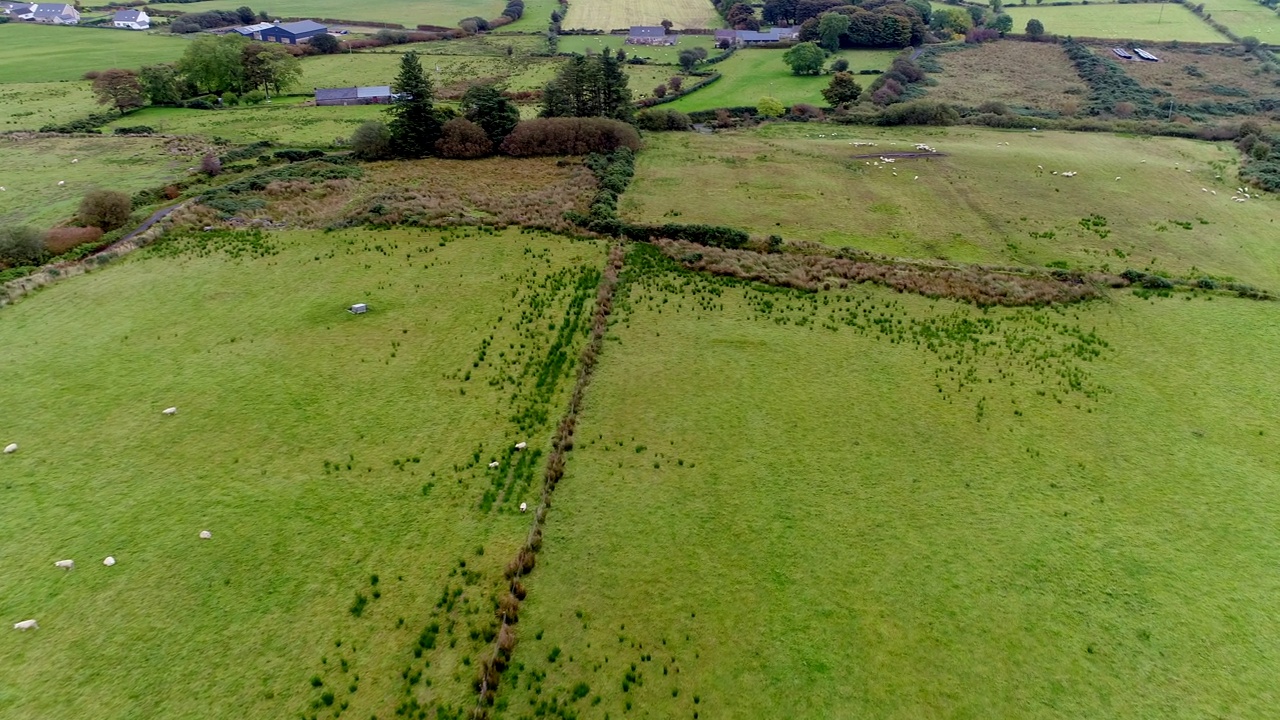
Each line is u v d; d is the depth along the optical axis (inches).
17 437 1341.0
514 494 1240.2
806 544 1150.3
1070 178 2947.8
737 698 917.2
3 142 3270.2
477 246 2233.0
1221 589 1073.5
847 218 2554.1
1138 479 1295.5
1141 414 1473.9
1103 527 1189.1
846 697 918.4
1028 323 1835.6
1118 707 910.4
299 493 1227.9
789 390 1547.7
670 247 2231.8
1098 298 1959.9
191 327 1731.1
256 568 1081.4
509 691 921.5
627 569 1101.1
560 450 1343.5
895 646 984.9
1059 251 2271.2
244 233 2294.5
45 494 1207.6
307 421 1407.5
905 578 1090.1
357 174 2942.9
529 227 2377.0
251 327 1734.7
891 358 1675.7
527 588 1065.5
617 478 1285.7
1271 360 1658.5
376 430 1389.0
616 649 978.7
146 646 958.4
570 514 1203.9
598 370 1609.3
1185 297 1962.4
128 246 2143.2
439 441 1363.2
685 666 956.6
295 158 3181.6
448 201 2593.5
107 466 1275.8
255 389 1501.0
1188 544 1155.9
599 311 1836.9
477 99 3405.5
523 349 1672.0
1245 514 1216.2
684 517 1201.4
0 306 1790.1
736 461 1333.7
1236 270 2139.5
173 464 1285.7
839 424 1439.5
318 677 927.7
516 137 3289.9
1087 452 1364.4
